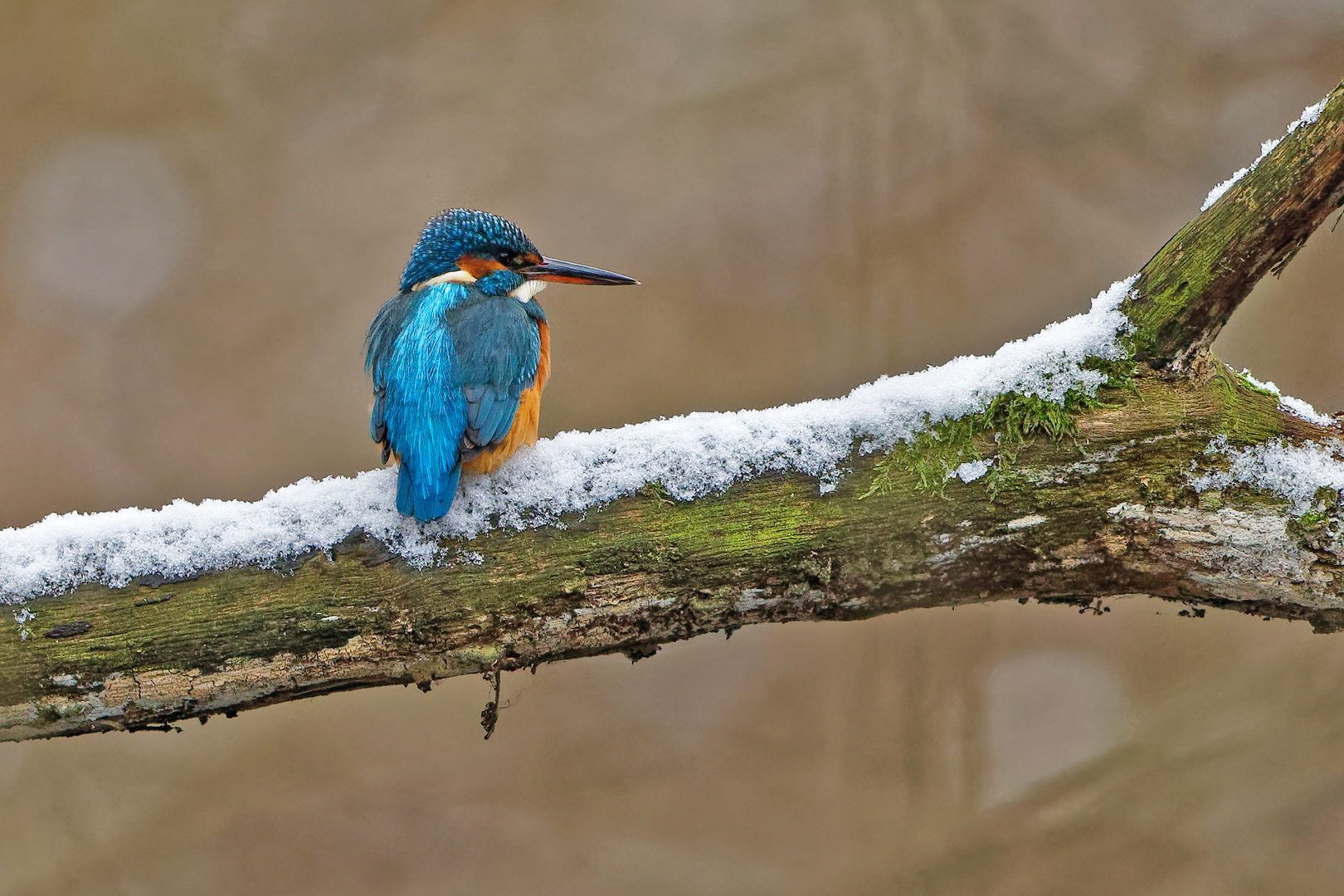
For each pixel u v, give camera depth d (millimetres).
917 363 10328
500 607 5754
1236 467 5527
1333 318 9766
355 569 5805
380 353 8008
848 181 10703
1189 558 5617
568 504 5910
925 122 10648
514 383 6914
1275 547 5469
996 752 9250
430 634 5738
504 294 8141
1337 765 8633
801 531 5770
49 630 5629
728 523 5816
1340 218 5957
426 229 8828
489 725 6105
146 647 5629
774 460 5910
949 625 8773
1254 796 8562
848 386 10602
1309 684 8984
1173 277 5746
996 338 10312
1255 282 5629
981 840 8484
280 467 11617
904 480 5773
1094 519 5617
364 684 5922
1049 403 5746
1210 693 9188
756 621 5945
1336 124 5434
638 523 5855
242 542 5824
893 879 8469
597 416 11445
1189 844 8477
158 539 5809
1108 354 5793
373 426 7449
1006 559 5703
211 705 5840
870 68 10828
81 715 5723
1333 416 5660
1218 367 5777
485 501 5918
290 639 5680
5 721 5684
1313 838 8383
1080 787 8766
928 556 5715
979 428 5773
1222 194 5812
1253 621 9328
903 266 10375
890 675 8844
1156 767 8812
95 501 11430
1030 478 5656
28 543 5766
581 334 11602
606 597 5777
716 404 11188
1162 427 5621
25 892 10031
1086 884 8297
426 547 5836
